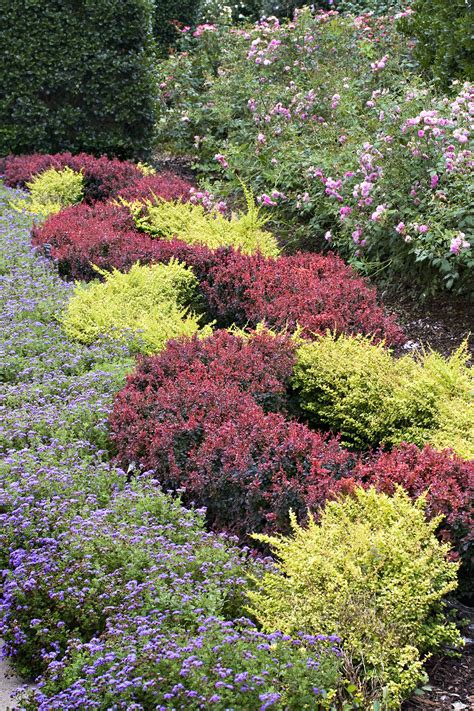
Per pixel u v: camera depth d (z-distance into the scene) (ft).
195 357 18.26
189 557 11.70
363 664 10.10
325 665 9.63
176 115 42.45
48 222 29.07
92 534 12.17
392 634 10.41
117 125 42.11
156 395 16.66
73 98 41.65
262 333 18.81
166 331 20.57
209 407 15.84
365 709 9.66
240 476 13.57
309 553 11.48
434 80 30.71
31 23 39.81
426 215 23.29
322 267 24.06
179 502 13.71
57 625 10.84
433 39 33.94
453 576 11.60
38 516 12.87
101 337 20.42
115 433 15.89
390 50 36.86
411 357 18.48
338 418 17.21
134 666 9.43
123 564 11.76
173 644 9.60
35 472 14.07
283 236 30.35
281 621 10.70
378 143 25.27
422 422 16.10
